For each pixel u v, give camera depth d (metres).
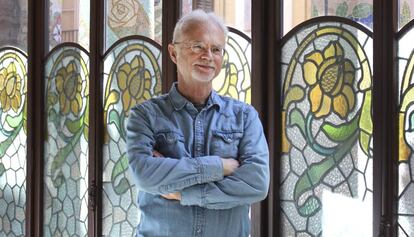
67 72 3.63
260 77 2.79
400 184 2.47
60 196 3.69
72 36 3.61
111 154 3.42
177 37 2.04
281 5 2.80
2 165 4.02
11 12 3.92
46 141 3.75
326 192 2.65
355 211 2.57
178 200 2.00
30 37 3.75
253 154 2.04
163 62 3.16
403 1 2.47
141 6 3.29
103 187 3.46
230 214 2.02
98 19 3.44
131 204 3.32
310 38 2.71
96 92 3.45
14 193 3.96
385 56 2.47
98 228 3.44
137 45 3.31
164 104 2.08
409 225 2.44
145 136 2.02
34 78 3.76
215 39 2.01
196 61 2.00
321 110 2.67
